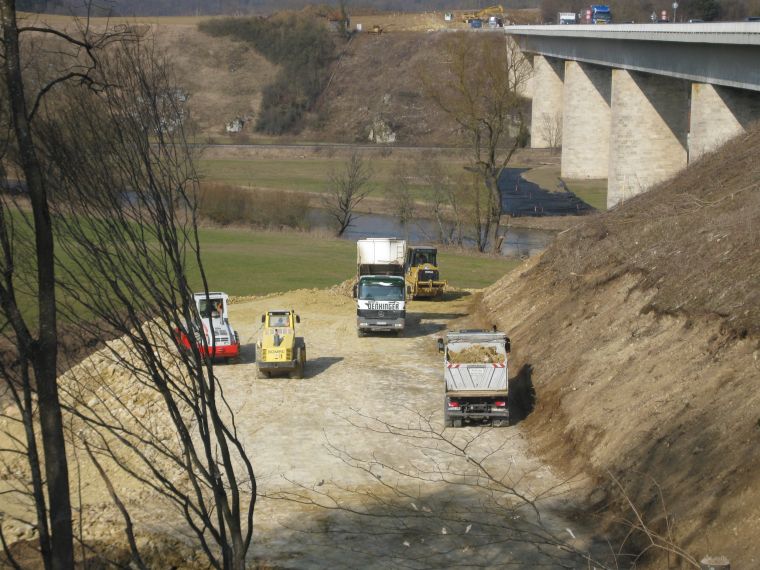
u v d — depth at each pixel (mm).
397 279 68188
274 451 42219
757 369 34469
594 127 194375
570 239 70438
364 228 155125
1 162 12750
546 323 58000
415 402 50469
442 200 143750
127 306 14336
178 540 30625
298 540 31797
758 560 24453
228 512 14938
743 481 28078
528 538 31172
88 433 43219
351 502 35469
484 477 37812
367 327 67438
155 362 15195
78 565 27438
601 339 48594
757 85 91812
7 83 12430
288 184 190125
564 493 35438
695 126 111125
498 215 129250
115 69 15328
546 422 44562
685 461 31969
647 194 74500
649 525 29875
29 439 12461
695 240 50812
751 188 56062
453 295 89125
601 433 38656
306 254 113625
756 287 40250
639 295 50062
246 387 54094
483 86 130750
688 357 39562
